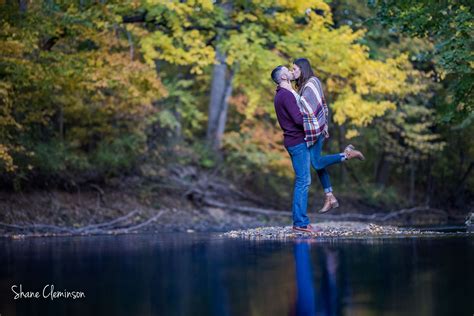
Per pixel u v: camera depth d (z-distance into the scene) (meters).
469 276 3.91
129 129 17.39
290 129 7.97
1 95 11.65
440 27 10.29
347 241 6.73
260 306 3.28
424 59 10.96
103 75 12.82
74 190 16.81
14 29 11.55
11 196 15.02
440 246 5.74
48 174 15.89
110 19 12.88
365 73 14.70
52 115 15.62
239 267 4.75
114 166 17.55
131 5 12.95
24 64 11.70
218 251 6.11
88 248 7.38
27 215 14.74
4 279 4.44
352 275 4.11
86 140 17.30
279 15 14.07
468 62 9.90
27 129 14.27
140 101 15.24
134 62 13.55
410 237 7.07
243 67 15.77
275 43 15.17
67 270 4.90
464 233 7.72
